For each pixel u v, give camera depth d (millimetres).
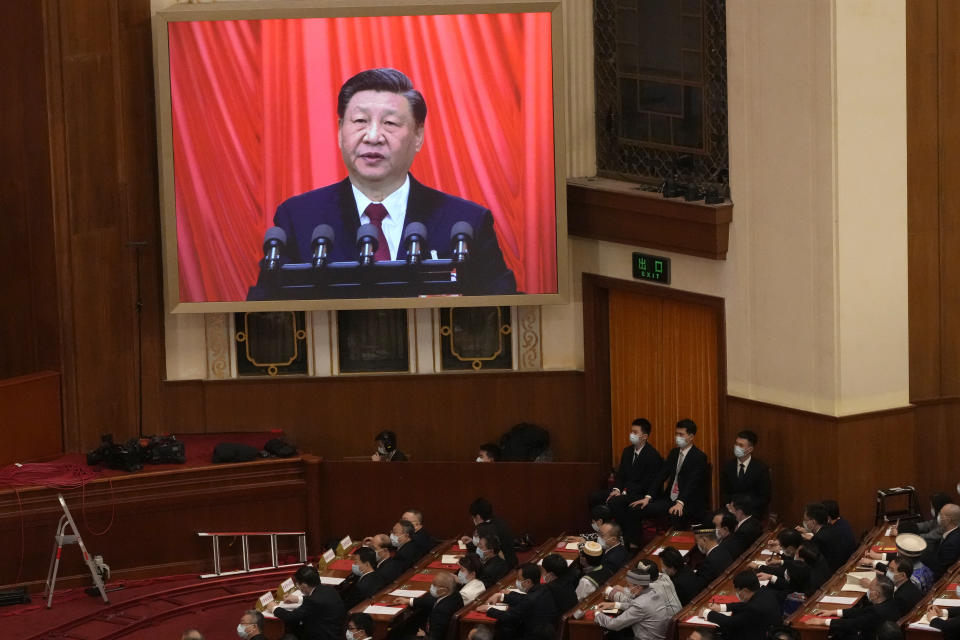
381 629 32031
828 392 37781
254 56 41125
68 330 42000
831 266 37312
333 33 41031
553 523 40656
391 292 42125
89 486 39125
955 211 39031
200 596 38625
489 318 44094
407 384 43969
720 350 40312
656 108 41781
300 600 32844
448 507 41000
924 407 39531
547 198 41625
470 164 41531
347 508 41312
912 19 37812
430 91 41250
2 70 41594
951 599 30672
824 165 37188
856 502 38000
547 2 40781
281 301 42156
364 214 41781
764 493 38562
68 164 41562
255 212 41750
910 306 39031
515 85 41188
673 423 42312
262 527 40969
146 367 43000
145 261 42531
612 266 42594
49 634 36156
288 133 41438
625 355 43312
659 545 36406
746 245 39281
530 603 31562
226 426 43844
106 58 41469
